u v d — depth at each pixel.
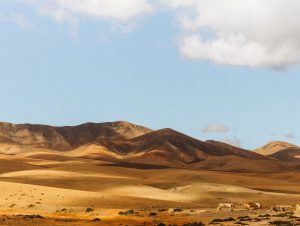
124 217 71.00
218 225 57.97
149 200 99.62
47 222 64.81
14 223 63.62
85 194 101.69
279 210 74.88
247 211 75.12
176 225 60.72
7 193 99.75
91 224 62.50
